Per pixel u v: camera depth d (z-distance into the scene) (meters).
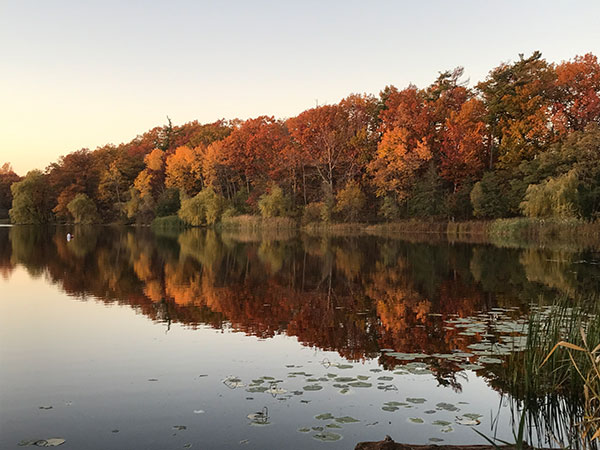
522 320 10.88
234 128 79.25
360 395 6.41
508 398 6.41
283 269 20.73
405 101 58.16
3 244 34.78
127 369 7.48
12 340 9.20
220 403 6.13
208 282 16.98
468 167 52.47
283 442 5.11
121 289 15.37
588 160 41.03
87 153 87.19
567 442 5.27
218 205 65.69
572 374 6.61
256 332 9.93
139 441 5.13
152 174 84.00
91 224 80.00
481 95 58.62
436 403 6.19
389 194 57.34
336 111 64.44
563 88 51.34
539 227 39.41
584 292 14.52
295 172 64.75
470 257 25.25
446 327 10.25
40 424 5.54
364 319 11.16
